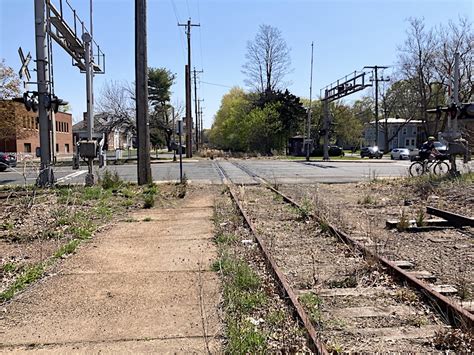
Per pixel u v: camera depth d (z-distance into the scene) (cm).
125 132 5600
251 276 557
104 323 445
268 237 820
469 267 636
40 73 1498
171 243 796
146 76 1670
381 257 637
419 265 648
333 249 738
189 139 5244
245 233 859
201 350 384
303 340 392
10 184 1905
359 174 2484
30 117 5234
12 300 508
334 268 628
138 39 1650
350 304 492
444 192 1380
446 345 388
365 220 1024
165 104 7062
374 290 533
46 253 721
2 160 3155
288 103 6562
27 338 412
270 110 6100
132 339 408
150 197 1291
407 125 9994
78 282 574
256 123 6034
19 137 4250
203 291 532
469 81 5953
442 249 742
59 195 1364
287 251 727
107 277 595
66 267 644
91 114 1603
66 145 7025
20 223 958
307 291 528
